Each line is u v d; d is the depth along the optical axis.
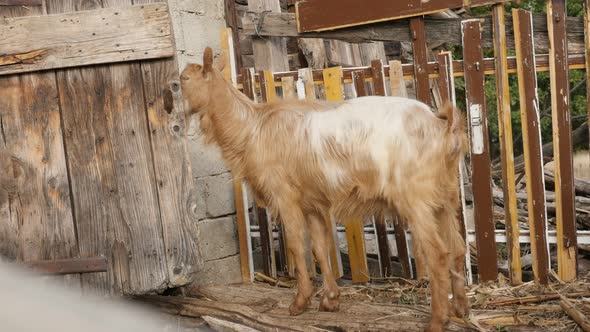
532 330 3.90
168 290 5.05
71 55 4.17
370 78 5.21
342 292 5.02
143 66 4.23
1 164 4.23
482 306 4.46
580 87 12.52
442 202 3.96
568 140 4.81
